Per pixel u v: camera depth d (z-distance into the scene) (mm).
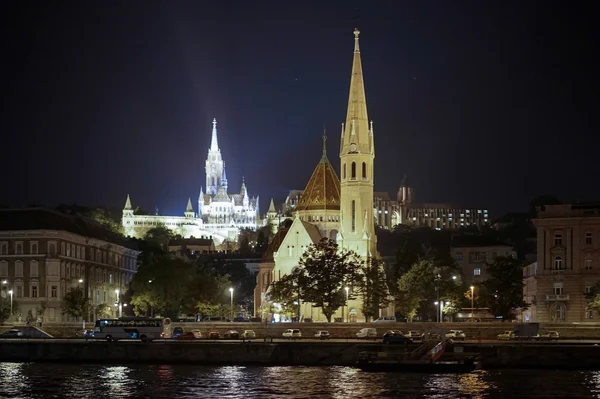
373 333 195875
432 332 171625
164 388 134750
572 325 193750
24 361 170875
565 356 157625
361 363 155500
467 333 195500
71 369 158375
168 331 192375
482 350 160000
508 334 187250
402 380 142375
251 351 167000
